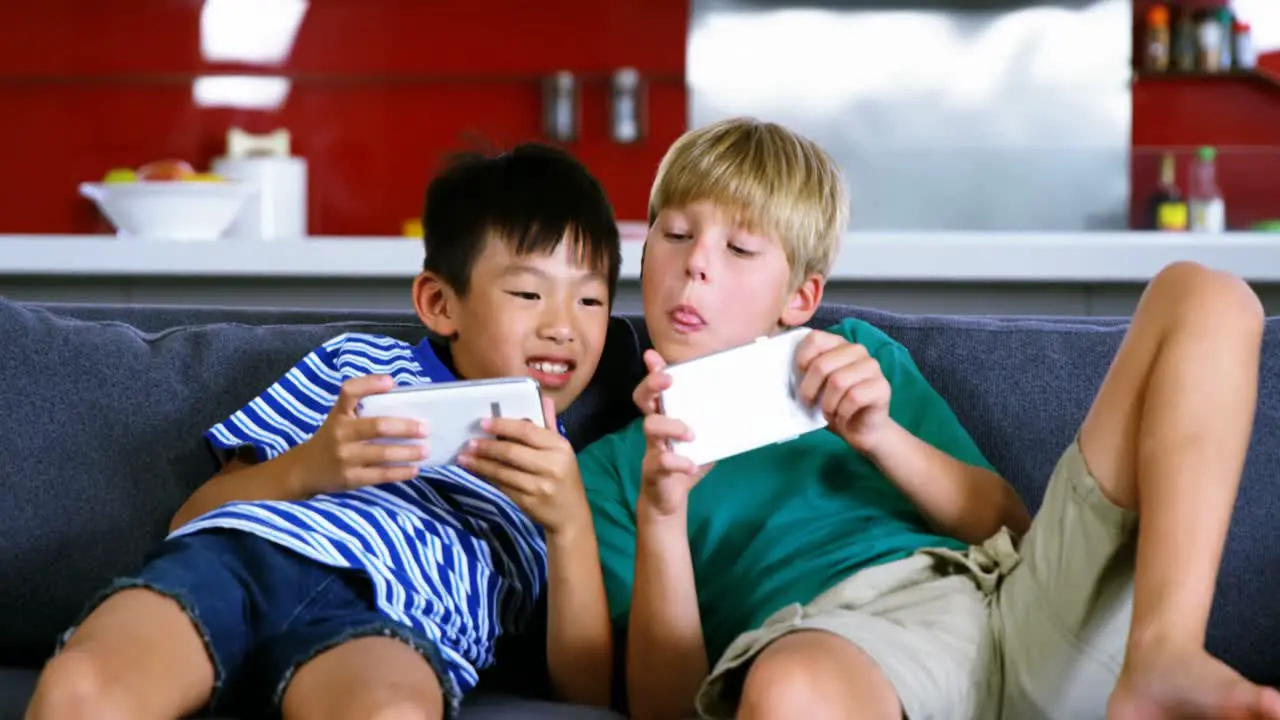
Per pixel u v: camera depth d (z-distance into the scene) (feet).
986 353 5.20
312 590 4.18
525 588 4.65
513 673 4.84
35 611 4.94
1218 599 4.71
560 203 4.95
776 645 3.78
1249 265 9.29
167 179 11.39
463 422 4.26
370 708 3.54
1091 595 4.01
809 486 4.76
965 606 4.18
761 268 4.94
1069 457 4.10
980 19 16.65
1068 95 16.65
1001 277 9.04
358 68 16.98
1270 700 3.24
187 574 3.96
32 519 4.95
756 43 16.85
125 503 4.97
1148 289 4.12
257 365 5.16
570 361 4.97
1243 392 3.82
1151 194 15.99
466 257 4.97
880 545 4.48
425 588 4.35
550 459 4.26
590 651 4.42
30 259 9.74
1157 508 3.69
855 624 3.88
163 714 3.68
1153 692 3.48
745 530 4.72
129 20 16.90
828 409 4.31
